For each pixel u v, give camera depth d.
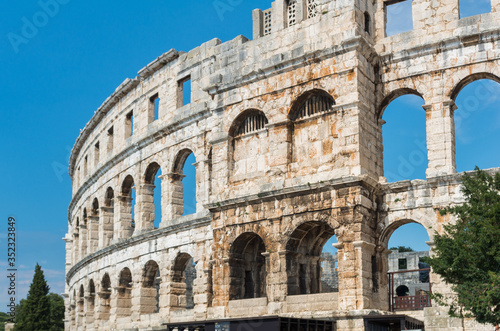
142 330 66.38
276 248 53.03
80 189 90.69
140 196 72.44
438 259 41.31
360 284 48.56
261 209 54.50
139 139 72.75
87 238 88.25
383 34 54.78
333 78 52.59
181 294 65.88
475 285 39.09
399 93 53.34
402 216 50.47
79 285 88.31
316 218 51.38
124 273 73.94
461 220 44.12
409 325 45.91
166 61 71.31
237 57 59.31
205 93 66.06
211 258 61.22
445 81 50.62
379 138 53.91
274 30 57.81
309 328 47.03
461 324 45.06
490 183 42.22
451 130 50.19
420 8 53.03
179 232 65.25
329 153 52.34
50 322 113.56
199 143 65.38
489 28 49.41
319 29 54.69
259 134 56.88
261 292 57.75
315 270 55.38
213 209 57.53
